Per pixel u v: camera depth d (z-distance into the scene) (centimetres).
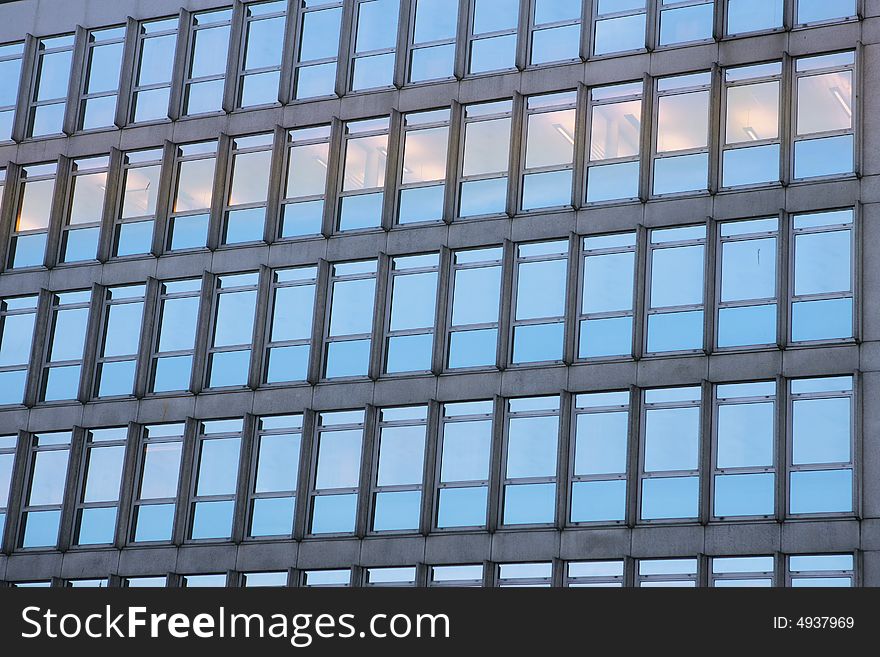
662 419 8144
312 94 9300
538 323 8475
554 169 8688
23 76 9956
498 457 8319
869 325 7875
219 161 9306
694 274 8262
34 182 9806
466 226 8712
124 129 9619
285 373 8869
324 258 8925
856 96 8194
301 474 8606
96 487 9075
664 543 7919
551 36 8900
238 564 8619
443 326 8606
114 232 9481
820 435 7862
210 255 9169
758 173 8275
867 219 8006
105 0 9925
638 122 8594
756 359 8006
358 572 8394
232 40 9512
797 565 7750
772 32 8406
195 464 8906
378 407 8638
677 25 8631
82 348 9325
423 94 9019
